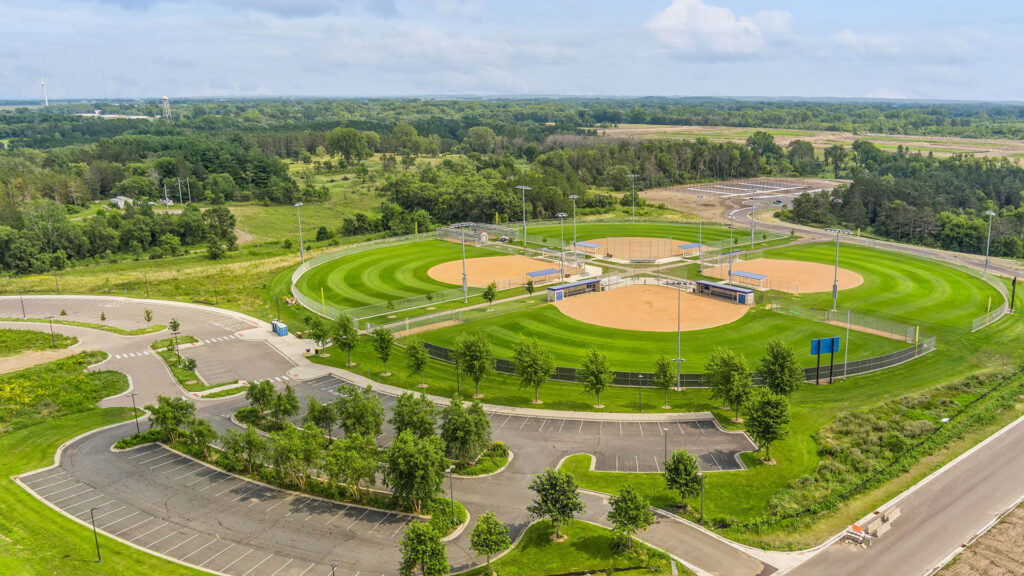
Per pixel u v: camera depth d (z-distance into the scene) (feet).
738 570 182.39
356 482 217.97
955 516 205.98
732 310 422.82
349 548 196.65
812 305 428.15
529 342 301.02
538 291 476.95
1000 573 179.01
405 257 601.21
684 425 271.28
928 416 272.51
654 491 222.07
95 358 367.04
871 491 220.84
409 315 424.87
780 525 201.67
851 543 194.08
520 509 214.90
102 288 529.04
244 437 242.58
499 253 613.52
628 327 393.50
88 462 255.70
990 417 269.44
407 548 177.06
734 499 215.92
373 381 327.06
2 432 281.95
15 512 219.20
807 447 248.52
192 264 623.36
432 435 240.53
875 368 323.78
